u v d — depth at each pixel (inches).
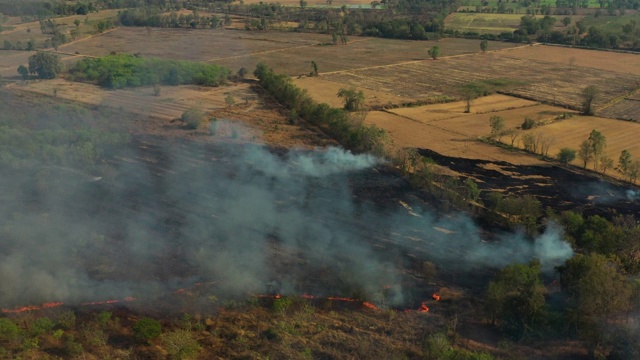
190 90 6082.7
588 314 2140.7
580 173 3961.6
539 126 5027.1
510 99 6013.8
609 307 2121.1
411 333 2218.3
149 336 2135.8
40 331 2169.0
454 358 1969.7
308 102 5187.0
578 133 4825.3
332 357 2069.4
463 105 5748.0
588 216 3272.6
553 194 3607.3
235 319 2315.5
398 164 3961.6
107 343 2153.1
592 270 2229.3
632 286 2175.2
